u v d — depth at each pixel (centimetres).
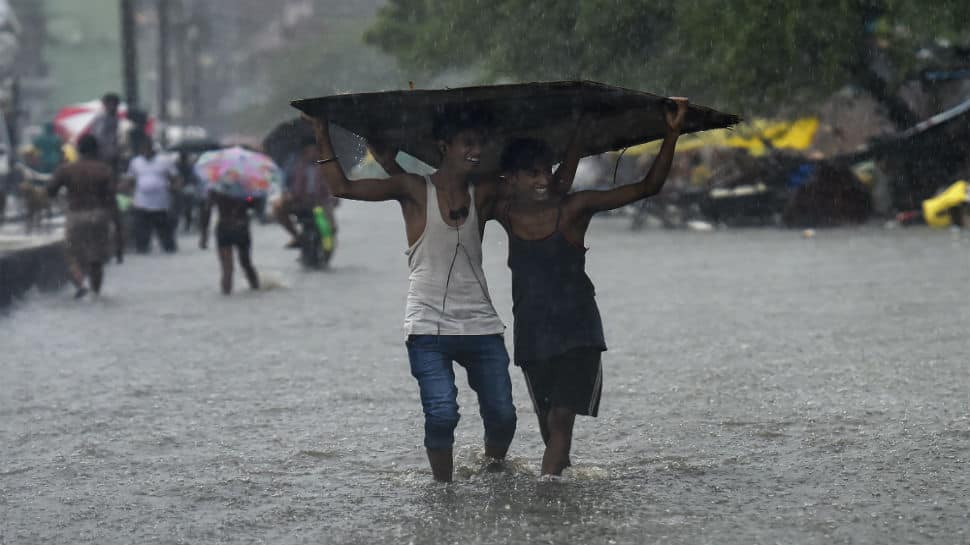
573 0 7338
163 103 10512
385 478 1467
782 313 2983
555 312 1368
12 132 7556
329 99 1277
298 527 1270
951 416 1764
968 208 6303
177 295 3756
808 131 7400
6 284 3450
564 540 1200
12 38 9069
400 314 3188
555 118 1352
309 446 1659
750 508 1309
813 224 6850
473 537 1215
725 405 1884
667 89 6844
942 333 2562
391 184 1358
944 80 7438
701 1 6281
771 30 6091
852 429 1697
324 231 4672
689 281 3872
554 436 1420
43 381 2217
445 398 1370
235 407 1953
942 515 1273
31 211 5244
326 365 2364
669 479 1436
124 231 5825
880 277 3800
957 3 5938
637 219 7375
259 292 3816
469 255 1364
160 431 1777
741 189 7269
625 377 2152
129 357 2500
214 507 1357
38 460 1602
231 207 3775
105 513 1338
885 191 7094
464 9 8144
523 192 1376
